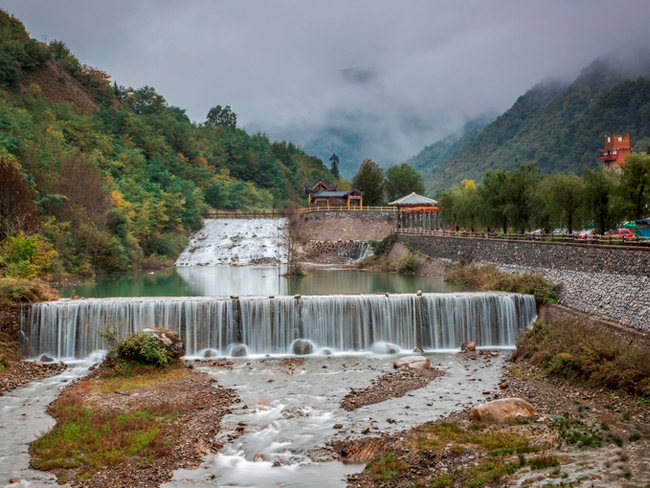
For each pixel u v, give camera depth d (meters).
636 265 28.11
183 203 89.06
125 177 89.69
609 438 17.03
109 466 15.94
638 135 188.00
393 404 21.83
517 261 44.41
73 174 58.38
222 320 31.86
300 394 23.31
